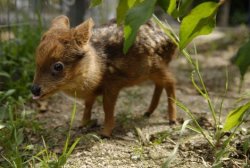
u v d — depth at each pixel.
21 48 5.61
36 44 5.77
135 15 2.19
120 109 4.94
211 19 2.31
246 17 15.20
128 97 5.36
